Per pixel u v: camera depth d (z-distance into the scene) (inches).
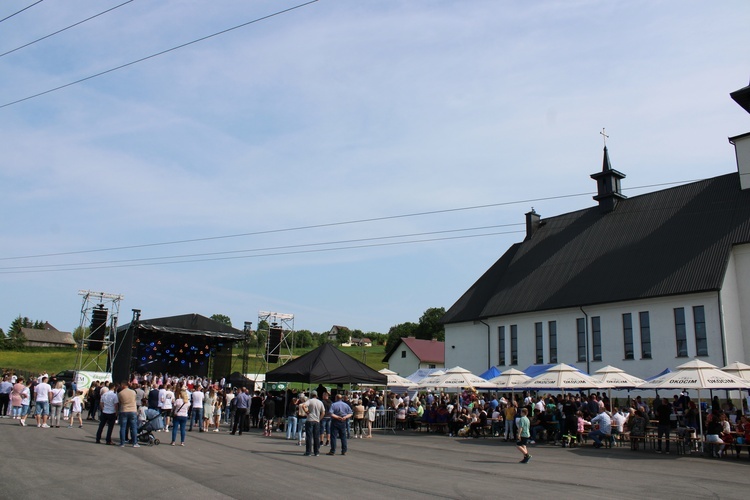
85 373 1508.4
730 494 519.2
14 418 1099.9
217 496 412.5
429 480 551.8
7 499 370.3
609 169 2000.5
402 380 1443.2
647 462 780.6
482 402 1480.1
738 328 1456.7
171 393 1015.0
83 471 499.8
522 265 2138.3
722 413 913.5
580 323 1754.4
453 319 2210.9
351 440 1026.1
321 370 1020.5
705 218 1637.6
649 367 1541.6
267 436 1015.6
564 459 802.8
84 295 1734.7
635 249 1748.3
